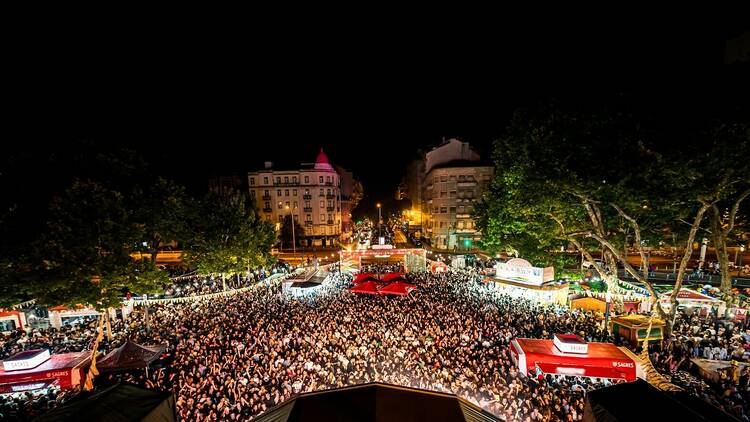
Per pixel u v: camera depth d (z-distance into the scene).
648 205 18.62
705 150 15.73
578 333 21.33
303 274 36.62
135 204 25.62
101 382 17.86
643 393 8.02
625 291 28.89
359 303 29.00
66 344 22.38
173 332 23.53
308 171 70.88
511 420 13.54
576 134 18.06
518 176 22.47
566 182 17.91
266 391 15.79
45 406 15.01
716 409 8.14
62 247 20.39
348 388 4.46
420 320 24.30
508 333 21.34
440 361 18.39
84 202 21.61
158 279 24.08
